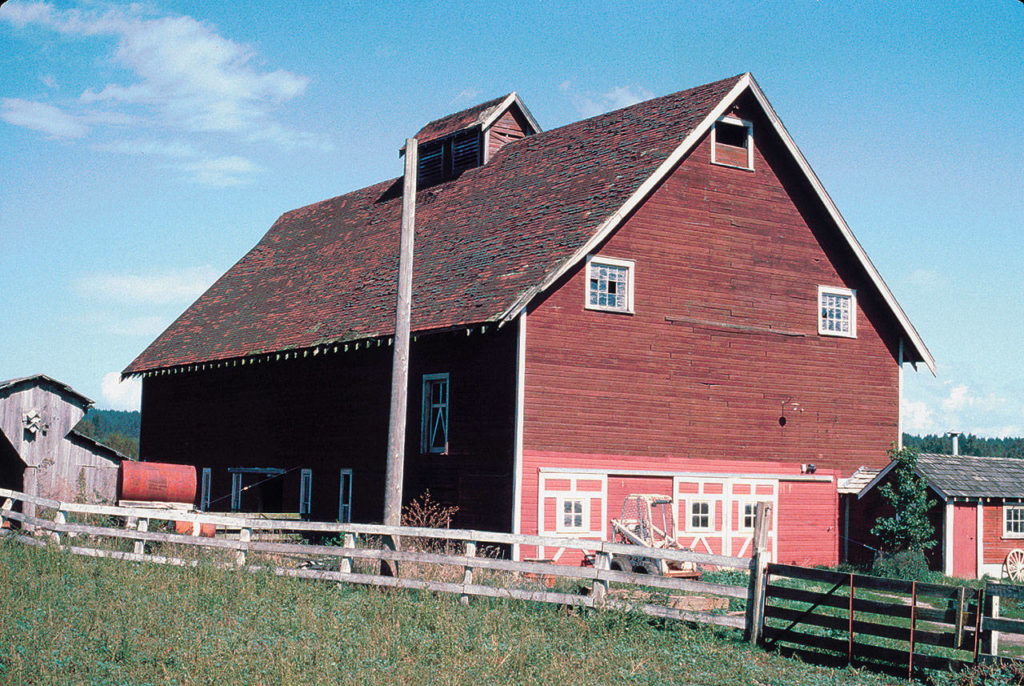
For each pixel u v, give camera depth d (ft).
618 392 88.22
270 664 40.40
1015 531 104.27
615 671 43.27
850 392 102.83
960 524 101.19
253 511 116.88
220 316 133.80
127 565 66.69
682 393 91.86
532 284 83.30
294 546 65.92
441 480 90.02
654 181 89.76
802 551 97.76
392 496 63.87
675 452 90.84
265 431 115.44
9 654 40.06
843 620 48.24
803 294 100.63
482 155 120.57
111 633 44.42
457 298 89.86
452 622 49.88
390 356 96.99
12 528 87.25
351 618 51.93
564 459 84.64
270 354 107.24
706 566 90.99
